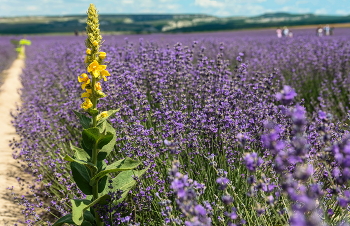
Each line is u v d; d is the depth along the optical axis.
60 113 5.45
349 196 1.69
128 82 4.70
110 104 4.71
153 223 2.90
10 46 28.02
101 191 2.86
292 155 1.69
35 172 4.33
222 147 3.61
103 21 118.12
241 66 4.96
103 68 2.55
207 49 12.32
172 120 3.65
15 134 6.64
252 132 3.70
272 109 3.87
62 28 84.69
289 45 10.89
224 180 2.16
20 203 3.65
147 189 2.94
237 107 4.15
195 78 5.64
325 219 2.11
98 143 2.67
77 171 2.85
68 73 8.20
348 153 1.60
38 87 8.23
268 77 4.83
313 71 8.27
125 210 2.81
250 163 1.80
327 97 6.58
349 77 7.10
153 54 6.90
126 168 2.64
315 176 2.76
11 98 9.79
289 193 1.74
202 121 3.77
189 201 1.80
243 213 2.74
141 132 3.51
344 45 9.77
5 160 5.30
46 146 5.01
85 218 2.85
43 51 17.42
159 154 3.65
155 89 5.26
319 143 2.96
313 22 82.75
